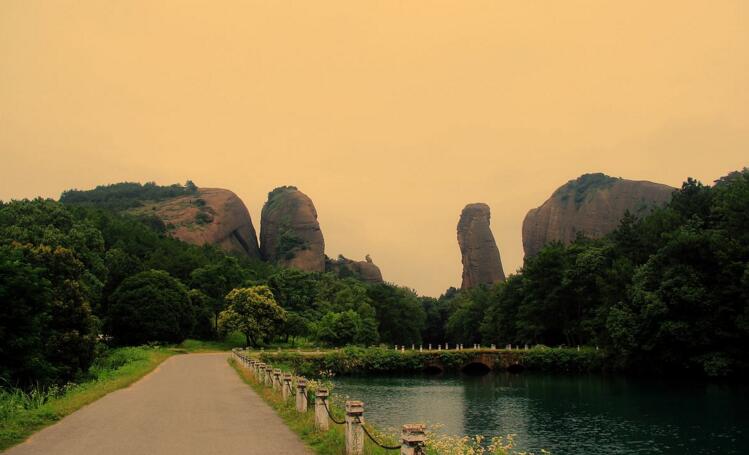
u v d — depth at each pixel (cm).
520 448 2778
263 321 8419
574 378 6212
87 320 3634
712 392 4581
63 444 1332
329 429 1435
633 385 5278
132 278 7994
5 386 2425
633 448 2758
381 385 5775
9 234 6053
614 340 5969
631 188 17775
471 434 3105
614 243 8094
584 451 2714
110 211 16638
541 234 19588
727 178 11150
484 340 10581
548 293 8088
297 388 1778
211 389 2705
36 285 2733
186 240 17362
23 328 2655
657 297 5375
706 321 5169
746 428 3138
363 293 11525
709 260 5328
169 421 1691
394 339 12081
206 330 9350
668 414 3638
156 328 7550
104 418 1758
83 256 6638
